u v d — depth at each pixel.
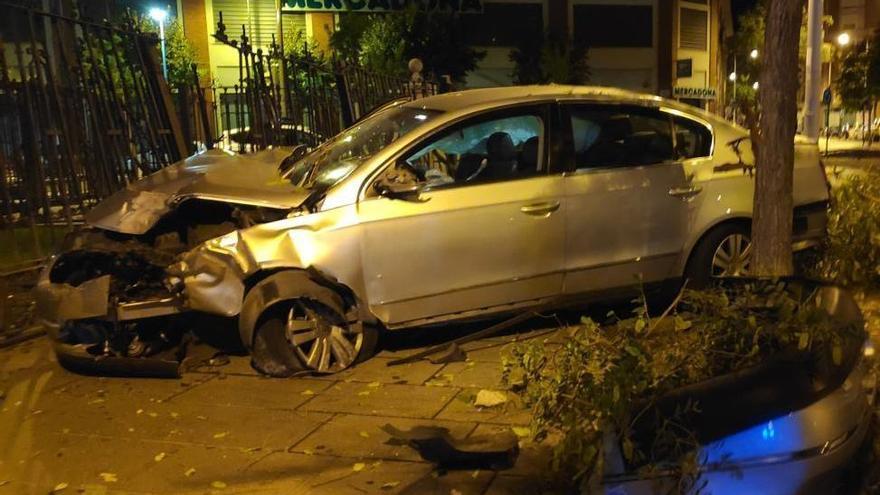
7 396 5.40
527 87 6.31
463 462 4.12
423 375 5.51
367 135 6.23
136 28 8.70
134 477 4.19
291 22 38.78
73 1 8.00
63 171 7.51
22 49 7.97
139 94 8.52
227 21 37.94
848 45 49.69
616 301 6.32
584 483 3.37
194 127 10.62
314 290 5.46
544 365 4.55
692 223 6.20
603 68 44.00
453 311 5.69
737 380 3.22
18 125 7.32
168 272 5.42
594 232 5.93
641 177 6.05
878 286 6.74
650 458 3.04
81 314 5.34
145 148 8.55
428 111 6.01
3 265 7.20
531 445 4.34
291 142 11.22
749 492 2.99
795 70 5.40
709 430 3.03
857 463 3.22
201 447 4.52
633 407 3.21
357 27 33.16
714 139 6.39
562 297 5.93
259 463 4.29
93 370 5.74
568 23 42.75
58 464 4.36
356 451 4.39
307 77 12.30
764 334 3.57
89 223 5.87
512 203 5.70
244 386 5.44
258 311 5.38
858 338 3.46
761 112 5.54
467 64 35.78
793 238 6.57
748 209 6.33
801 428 3.01
